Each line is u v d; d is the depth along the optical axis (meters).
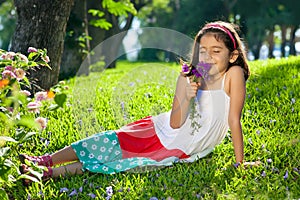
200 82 4.29
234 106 4.22
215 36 4.25
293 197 3.59
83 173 4.16
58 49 7.14
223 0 30.88
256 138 4.81
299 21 30.12
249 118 5.48
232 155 4.50
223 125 4.37
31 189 3.87
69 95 6.84
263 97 6.43
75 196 3.71
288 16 30.30
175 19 37.69
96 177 4.10
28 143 4.86
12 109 3.79
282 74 8.28
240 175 3.95
